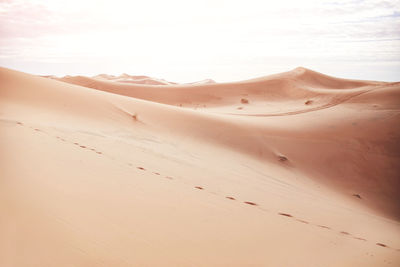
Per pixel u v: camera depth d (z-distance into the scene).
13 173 4.22
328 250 4.72
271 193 10.42
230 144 20.44
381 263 4.70
